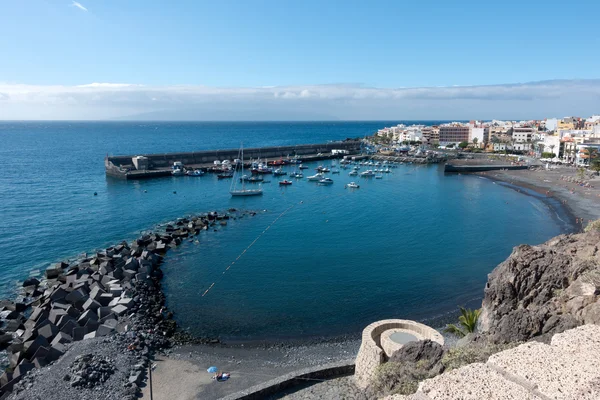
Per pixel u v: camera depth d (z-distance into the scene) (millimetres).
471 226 92250
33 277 61625
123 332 43844
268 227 90250
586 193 126688
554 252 31594
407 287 58906
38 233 82750
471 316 40375
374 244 78500
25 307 51938
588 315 23297
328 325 48469
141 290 55188
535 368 12055
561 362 12258
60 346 40312
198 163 186250
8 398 33344
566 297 26078
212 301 54531
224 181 149250
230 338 45562
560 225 94125
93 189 128500
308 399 32281
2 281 60156
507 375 12016
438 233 86312
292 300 54844
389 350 31016
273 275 63188
